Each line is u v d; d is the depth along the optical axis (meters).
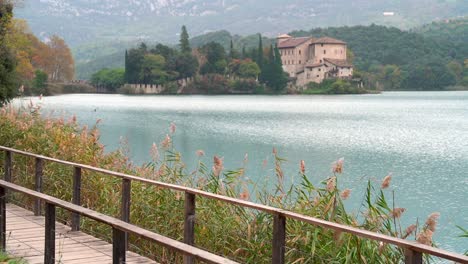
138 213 10.29
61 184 12.53
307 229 8.04
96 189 11.92
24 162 13.87
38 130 15.35
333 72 196.25
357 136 46.69
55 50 183.62
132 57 186.38
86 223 10.90
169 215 9.90
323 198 8.55
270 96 173.00
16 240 9.09
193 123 59.38
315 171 26.45
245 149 36.38
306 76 197.75
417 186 22.59
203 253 5.27
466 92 195.62
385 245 7.73
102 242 9.25
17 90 26.67
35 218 10.75
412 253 5.06
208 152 34.25
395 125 59.50
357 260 7.61
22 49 108.00
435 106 104.31
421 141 42.62
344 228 5.65
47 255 7.15
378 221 8.27
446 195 20.64
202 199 9.67
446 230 15.57
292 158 32.09
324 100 139.00
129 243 9.56
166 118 66.88
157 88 185.00
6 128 15.55
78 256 8.30
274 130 51.88
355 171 27.19
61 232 9.95
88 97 149.88
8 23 28.80
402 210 8.16
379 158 32.44
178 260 9.23
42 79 145.62
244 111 86.94
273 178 22.80
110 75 192.38
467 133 49.72
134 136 42.56
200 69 189.75
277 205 9.27
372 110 90.94
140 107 94.88
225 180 10.34
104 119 61.09
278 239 6.38
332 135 47.44
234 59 192.12
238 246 8.73
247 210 9.30
